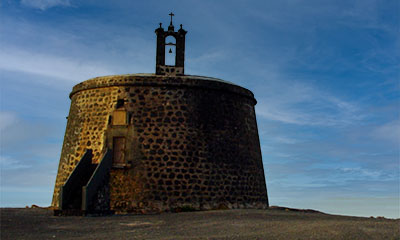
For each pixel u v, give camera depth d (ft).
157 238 37.14
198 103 75.00
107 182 63.52
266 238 35.53
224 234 38.68
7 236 39.17
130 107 73.92
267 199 83.25
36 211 66.95
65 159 79.10
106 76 77.46
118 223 48.44
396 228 39.50
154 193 69.72
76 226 45.93
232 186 73.92
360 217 56.54
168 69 80.84
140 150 71.67
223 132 75.82
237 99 79.97
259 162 82.48
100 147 73.61
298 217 53.62
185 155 71.87
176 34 82.12
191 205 69.72
